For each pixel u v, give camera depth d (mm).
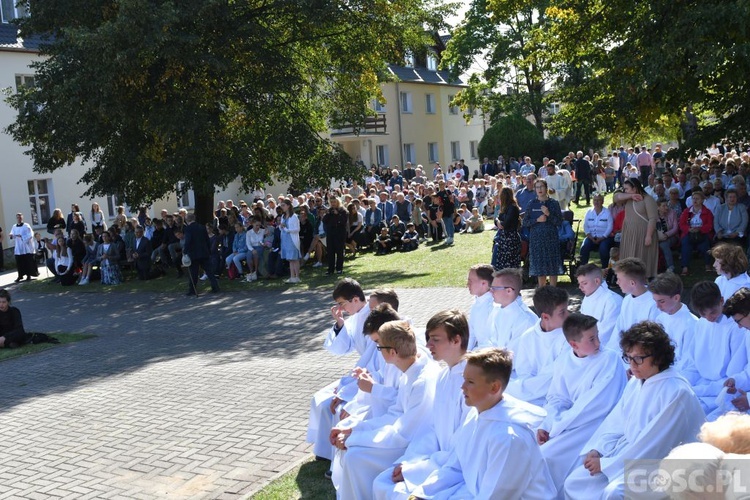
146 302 17656
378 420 5340
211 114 20547
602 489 4461
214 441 7336
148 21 17781
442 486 4422
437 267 18016
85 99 19078
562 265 12492
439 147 50688
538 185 12312
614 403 5070
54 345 13312
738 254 7188
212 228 20344
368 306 6703
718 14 10883
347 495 5082
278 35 21922
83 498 6180
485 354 4113
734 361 5914
